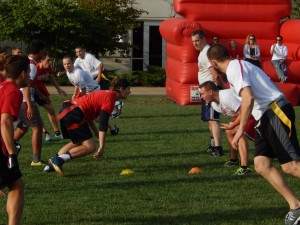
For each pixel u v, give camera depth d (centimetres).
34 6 3794
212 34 2959
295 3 4178
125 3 4138
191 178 1363
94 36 3916
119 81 1376
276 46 2908
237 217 1066
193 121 2325
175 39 2931
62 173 1385
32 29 3853
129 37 4491
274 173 1037
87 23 3853
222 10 2967
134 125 2212
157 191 1249
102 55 4194
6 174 920
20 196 937
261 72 1036
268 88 1030
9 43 4250
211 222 1038
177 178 1364
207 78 1644
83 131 1386
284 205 1142
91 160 1562
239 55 2962
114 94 1372
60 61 3988
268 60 2972
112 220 1054
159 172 1428
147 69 4191
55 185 1308
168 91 3192
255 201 1169
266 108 1027
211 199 1185
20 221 1035
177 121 2327
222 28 2962
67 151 1401
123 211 1107
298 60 2964
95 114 1386
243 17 2978
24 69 959
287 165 1034
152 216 1074
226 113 1222
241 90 1007
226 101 1202
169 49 3133
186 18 3006
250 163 1517
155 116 2488
